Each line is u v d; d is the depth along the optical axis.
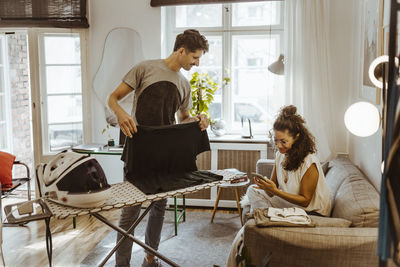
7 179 4.19
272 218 2.25
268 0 4.32
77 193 2.01
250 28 4.71
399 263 1.01
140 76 2.83
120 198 2.14
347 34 4.22
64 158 2.20
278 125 2.64
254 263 2.21
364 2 3.46
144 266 3.12
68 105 4.76
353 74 4.02
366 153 3.30
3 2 4.57
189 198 4.68
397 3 1.09
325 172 3.60
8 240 3.80
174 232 3.96
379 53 2.74
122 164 4.80
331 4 4.22
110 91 4.71
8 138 5.72
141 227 4.07
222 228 4.05
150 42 4.63
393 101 1.04
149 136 2.40
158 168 2.46
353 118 2.02
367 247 2.08
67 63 4.70
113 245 3.67
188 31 2.78
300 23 4.14
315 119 4.18
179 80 2.89
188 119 2.93
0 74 5.57
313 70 4.15
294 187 2.67
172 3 4.47
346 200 2.54
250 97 4.85
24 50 5.93
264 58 4.77
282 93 4.37
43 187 2.21
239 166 4.52
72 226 4.14
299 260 2.15
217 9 4.78
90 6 4.65
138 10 4.61
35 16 4.56
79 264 3.31
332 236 2.11
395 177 1.02
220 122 4.68
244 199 3.43
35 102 4.72
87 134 4.80
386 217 1.06
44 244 3.70
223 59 4.80
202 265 3.29
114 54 4.67
